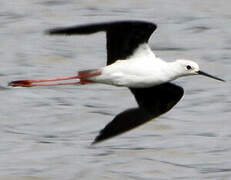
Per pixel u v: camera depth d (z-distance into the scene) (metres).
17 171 14.73
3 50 21.06
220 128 16.78
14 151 15.65
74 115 17.48
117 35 11.48
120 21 11.21
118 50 11.66
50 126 17.02
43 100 18.20
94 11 24.11
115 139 16.19
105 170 14.74
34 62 20.25
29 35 22.11
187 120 17.25
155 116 11.66
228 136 16.41
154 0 25.12
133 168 14.93
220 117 17.36
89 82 11.68
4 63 20.22
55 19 23.36
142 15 23.78
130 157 15.41
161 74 11.57
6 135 16.50
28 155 15.46
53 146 15.87
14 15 23.62
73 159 15.26
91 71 11.57
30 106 17.95
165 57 20.86
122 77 11.52
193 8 24.41
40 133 16.66
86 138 16.36
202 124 17.02
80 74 11.66
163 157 15.45
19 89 18.77
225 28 22.77
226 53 20.98
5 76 19.44
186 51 21.17
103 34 21.67
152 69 11.52
